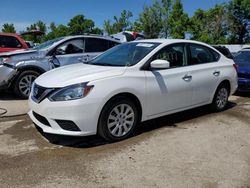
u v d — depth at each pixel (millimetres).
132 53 5828
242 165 4473
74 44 8883
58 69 5754
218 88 7027
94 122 4848
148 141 5227
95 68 5387
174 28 35000
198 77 6371
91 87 4789
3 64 8008
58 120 4797
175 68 6000
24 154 4613
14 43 11117
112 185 3824
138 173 4129
